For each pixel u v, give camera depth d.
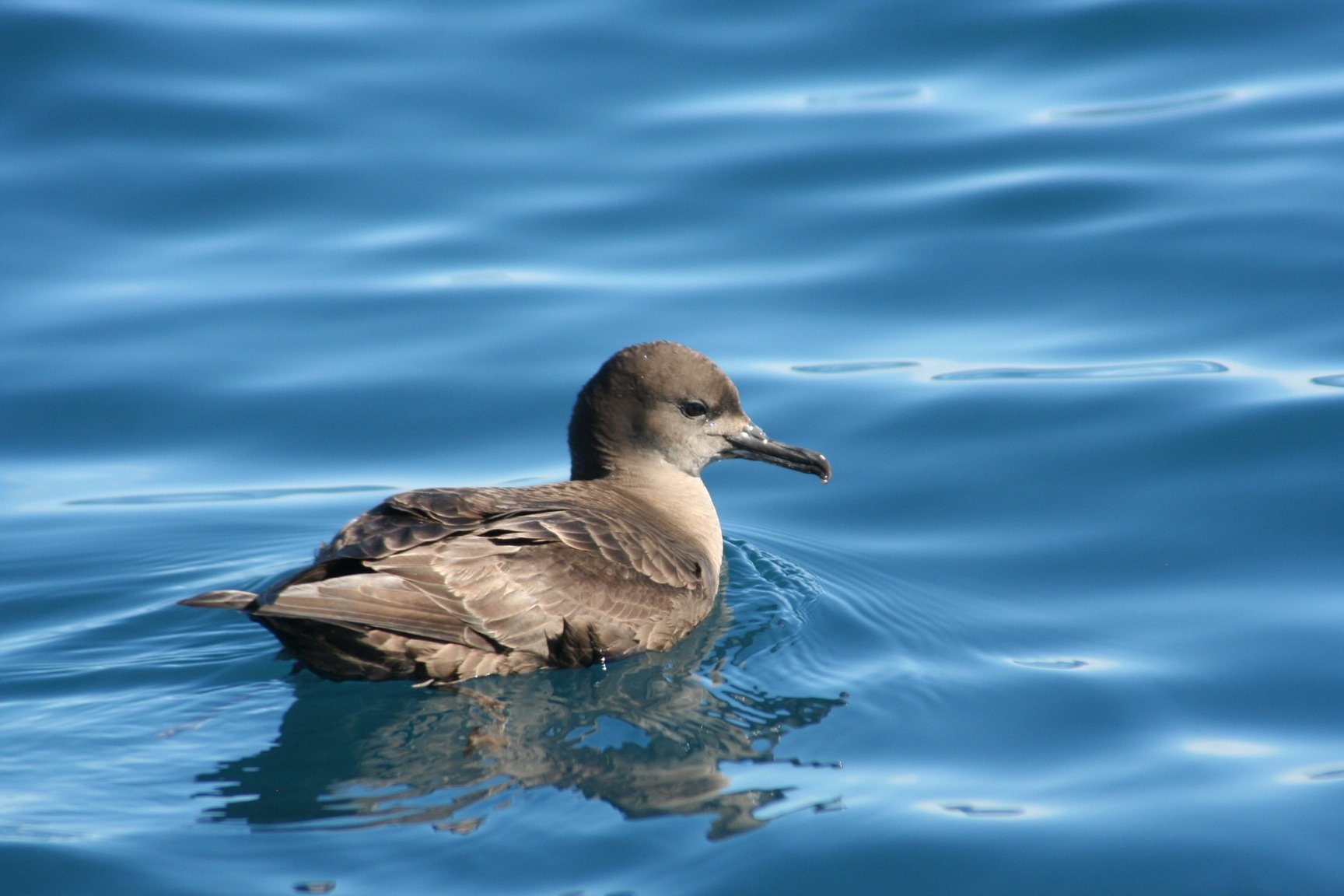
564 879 9.48
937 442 15.83
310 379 17.19
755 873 9.52
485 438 16.42
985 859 9.59
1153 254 17.91
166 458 16.14
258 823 10.19
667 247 18.89
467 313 18.00
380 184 19.64
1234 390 15.80
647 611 12.45
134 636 13.20
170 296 18.12
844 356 17.20
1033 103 20.23
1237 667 11.94
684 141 20.14
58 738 11.39
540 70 21.23
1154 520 14.27
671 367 13.96
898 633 12.97
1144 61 20.53
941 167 19.47
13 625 13.51
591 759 11.02
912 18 21.45
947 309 17.67
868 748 11.06
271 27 21.53
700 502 14.09
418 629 11.27
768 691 12.07
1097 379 16.33
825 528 14.96
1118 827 9.89
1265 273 17.31
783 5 21.62
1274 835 9.76
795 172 19.62
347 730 11.50
